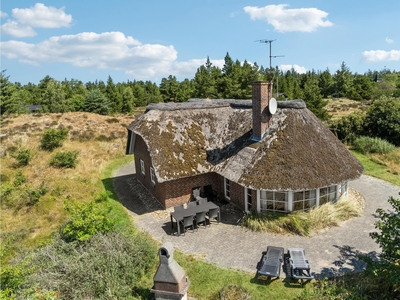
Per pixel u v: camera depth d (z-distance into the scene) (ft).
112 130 128.77
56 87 246.06
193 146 58.49
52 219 55.36
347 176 48.57
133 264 36.73
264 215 49.24
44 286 31.60
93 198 64.34
